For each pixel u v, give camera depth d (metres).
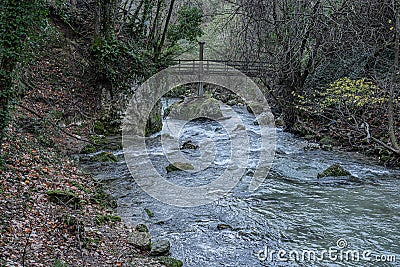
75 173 10.60
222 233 7.90
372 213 9.02
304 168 12.80
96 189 9.75
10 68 7.24
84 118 15.30
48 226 6.59
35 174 8.83
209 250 7.16
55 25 16.97
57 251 5.92
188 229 8.05
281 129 19.53
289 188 10.81
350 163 13.30
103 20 16.91
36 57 15.22
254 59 17.83
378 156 13.78
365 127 13.80
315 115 18.38
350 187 10.93
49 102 14.41
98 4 16.50
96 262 5.97
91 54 16.48
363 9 15.88
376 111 15.09
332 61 17.89
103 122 15.85
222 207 9.33
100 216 7.82
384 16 15.88
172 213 8.88
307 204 9.60
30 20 7.40
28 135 11.38
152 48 19.11
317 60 17.59
